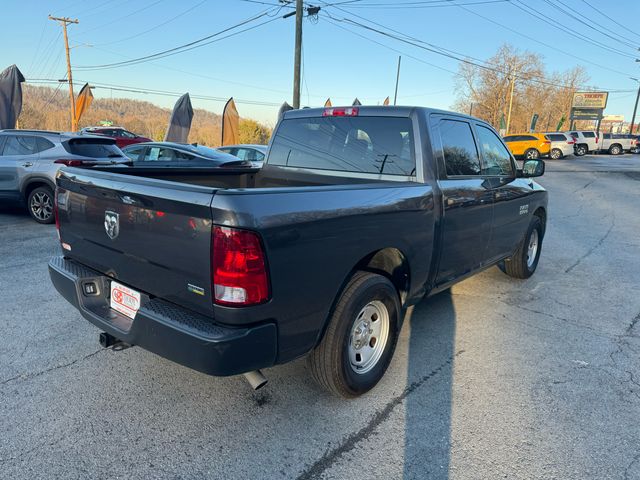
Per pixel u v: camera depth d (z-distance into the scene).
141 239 2.52
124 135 24.56
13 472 2.29
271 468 2.39
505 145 4.83
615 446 2.63
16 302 4.49
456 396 3.12
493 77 65.00
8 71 16.06
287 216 2.27
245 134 44.53
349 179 3.79
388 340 3.19
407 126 3.50
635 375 3.46
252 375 2.53
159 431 2.66
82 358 3.46
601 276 6.05
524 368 3.53
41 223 8.26
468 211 3.85
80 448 2.49
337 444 2.60
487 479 2.35
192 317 2.33
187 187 2.24
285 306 2.34
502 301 5.02
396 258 3.21
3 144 8.35
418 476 2.37
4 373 3.22
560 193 14.72
